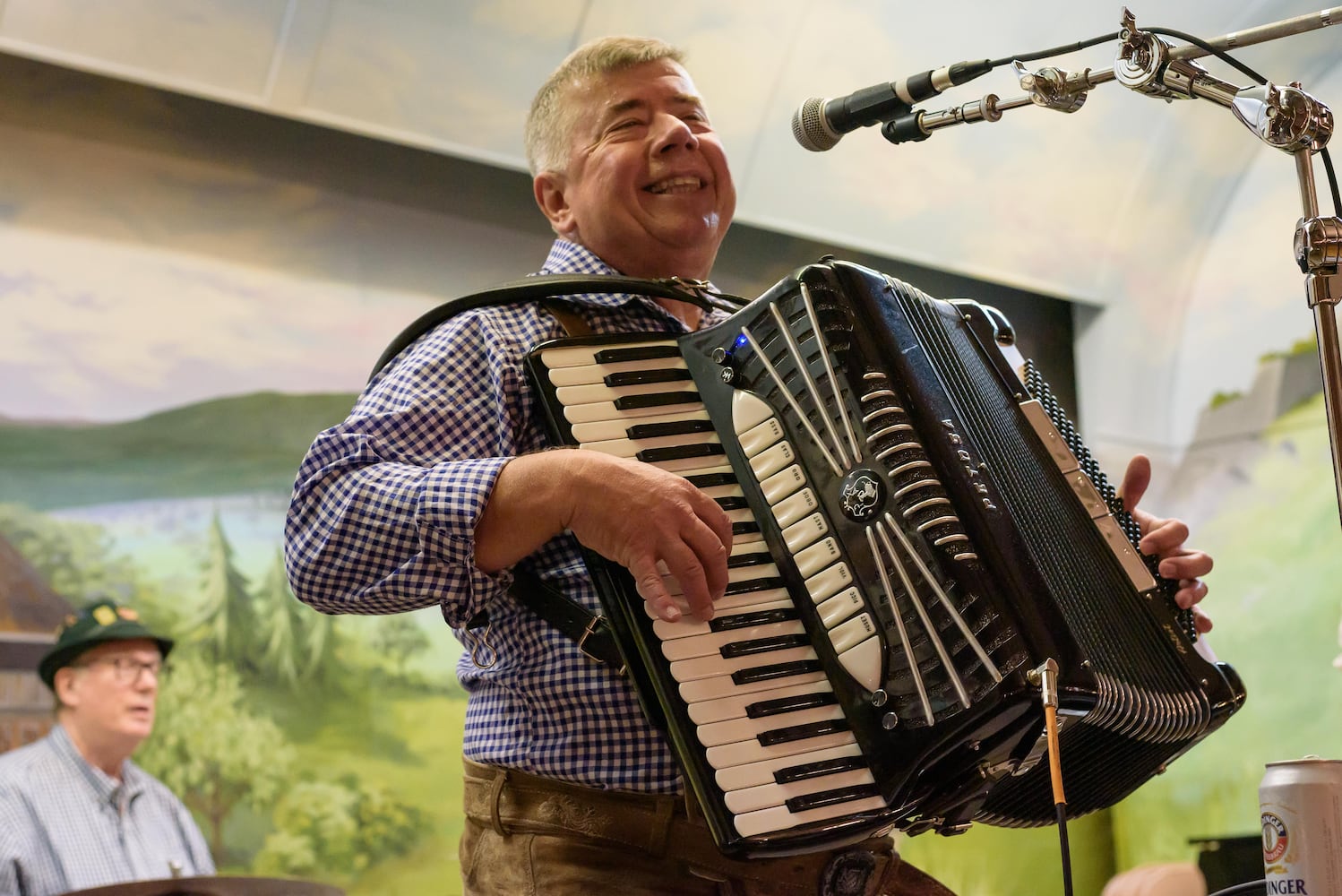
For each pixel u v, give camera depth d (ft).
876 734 4.38
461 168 14.80
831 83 15.55
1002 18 15.69
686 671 4.44
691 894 4.84
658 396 4.97
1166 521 5.98
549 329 5.51
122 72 12.55
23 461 12.00
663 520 4.45
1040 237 17.71
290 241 13.69
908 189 16.56
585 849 4.88
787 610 4.63
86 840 11.32
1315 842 3.74
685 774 4.36
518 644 5.08
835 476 4.65
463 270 14.62
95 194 12.78
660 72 6.42
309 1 12.71
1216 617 17.63
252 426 13.12
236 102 13.08
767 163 15.70
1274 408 17.42
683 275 6.30
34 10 12.01
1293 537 16.97
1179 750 5.43
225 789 12.32
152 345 12.80
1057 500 5.38
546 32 13.88
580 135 6.32
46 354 12.29
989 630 4.27
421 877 13.09
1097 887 17.25
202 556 12.66
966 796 4.49
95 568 12.14
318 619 13.16
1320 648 16.48
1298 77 16.84
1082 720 4.76
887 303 5.00
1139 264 18.38
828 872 4.98
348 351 13.79
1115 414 18.51
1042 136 16.79
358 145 14.23
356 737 13.08
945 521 4.43
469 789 5.30
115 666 11.87
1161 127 17.16
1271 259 17.57
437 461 5.14
